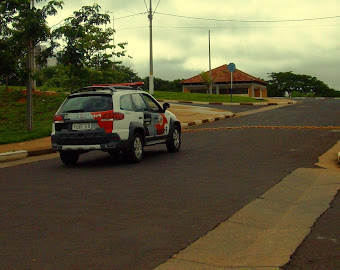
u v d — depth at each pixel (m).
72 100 10.94
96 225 5.81
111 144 10.47
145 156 12.28
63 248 4.93
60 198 7.38
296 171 9.30
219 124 21.83
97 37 26.95
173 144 12.81
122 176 9.27
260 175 9.01
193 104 36.34
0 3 15.44
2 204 7.05
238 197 7.23
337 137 15.12
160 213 6.36
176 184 8.32
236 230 5.56
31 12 15.58
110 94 10.73
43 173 10.03
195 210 6.50
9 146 14.55
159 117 12.16
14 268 4.36
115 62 28.75
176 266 4.40
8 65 15.79
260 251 4.82
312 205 6.75
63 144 10.70
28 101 17.84
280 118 23.41
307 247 4.89
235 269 4.31
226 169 9.79
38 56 16.95
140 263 4.48
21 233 5.50
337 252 4.71
